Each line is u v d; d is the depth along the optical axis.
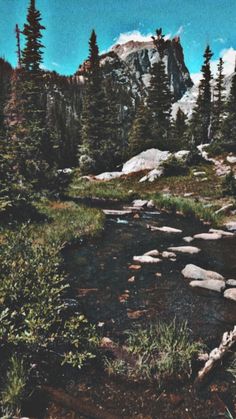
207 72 52.03
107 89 57.44
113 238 12.93
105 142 42.34
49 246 8.66
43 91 28.25
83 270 9.34
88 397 4.49
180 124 71.75
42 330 5.48
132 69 165.88
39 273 6.27
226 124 38.47
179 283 8.54
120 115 76.31
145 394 4.59
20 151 18.42
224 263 10.11
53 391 4.53
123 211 18.23
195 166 30.11
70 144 59.25
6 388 4.29
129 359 5.38
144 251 11.27
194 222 16.23
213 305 7.37
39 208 15.49
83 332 5.94
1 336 4.66
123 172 34.12
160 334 6.08
